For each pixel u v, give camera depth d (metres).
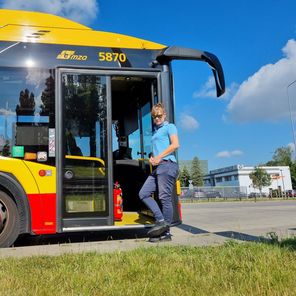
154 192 7.05
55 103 6.64
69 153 6.61
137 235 7.57
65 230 6.41
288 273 3.66
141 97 7.89
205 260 4.28
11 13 6.76
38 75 6.66
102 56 7.04
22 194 6.26
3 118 6.39
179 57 7.23
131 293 3.24
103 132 6.86
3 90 6.47
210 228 8.60
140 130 7.91
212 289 3.32
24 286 3.47
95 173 6.74
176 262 4.26
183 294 3.20
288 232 7.35
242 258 4.30
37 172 6.38
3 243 6.12
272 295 3.12
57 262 4.41
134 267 4.01
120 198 7.10
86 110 6.81
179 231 8.10
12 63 6.59
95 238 7.31
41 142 6.48
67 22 7.00
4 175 6.21
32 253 5.38
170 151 6.47
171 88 7.35
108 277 3.69
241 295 3.13
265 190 85.94
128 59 7.16
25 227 6.24
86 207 6.61
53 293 3.26
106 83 7.00
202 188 41.16
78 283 3.51
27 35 6.75
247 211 14.52
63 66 6.79
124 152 8.47
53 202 6.41
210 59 7.14
